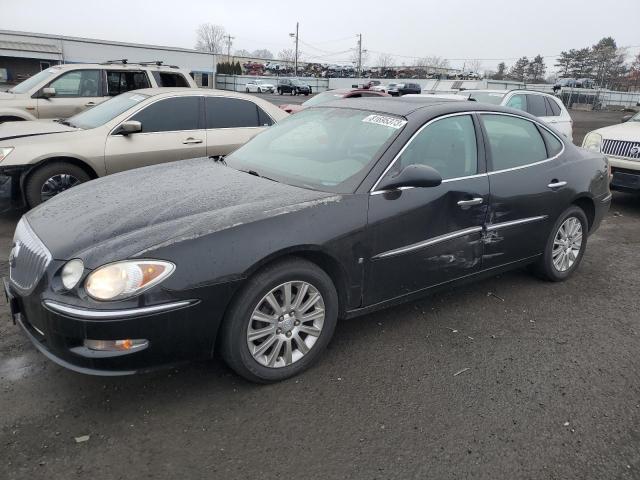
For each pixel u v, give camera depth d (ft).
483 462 8.42
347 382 10.42
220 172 12.56
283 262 9.87
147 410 9.29
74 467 7.92
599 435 9.20
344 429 9.05
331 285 10.55
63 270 8.75
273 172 12.29
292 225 9.82
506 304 14.39
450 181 12.19
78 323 8.34
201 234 9.05
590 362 11.62
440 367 11.11
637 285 16.34
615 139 25.57
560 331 13.01
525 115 14.71
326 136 12.92
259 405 9.58
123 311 8.38
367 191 10.89
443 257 12.30
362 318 13.16
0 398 9.42
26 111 28.07
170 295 8.68
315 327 10.59
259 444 8.59
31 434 8.56
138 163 21.16
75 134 20.22
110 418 9.04
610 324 13.53
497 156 13.43
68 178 19.98
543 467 8.38
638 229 23.21
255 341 9.89
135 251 8.66
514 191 13.48
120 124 20.88
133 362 8.72
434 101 13.44
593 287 15.99
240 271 9.20
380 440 8.82
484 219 12.94
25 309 9.26
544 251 15.21
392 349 11.74
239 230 9.33
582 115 121.60
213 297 9.05
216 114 23.15
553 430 9.27
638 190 25.08
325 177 11.51
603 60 294.46
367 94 50.88
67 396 9.58
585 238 16.38
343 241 10.44
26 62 125.29
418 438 8.91
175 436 8.68
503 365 11.32
